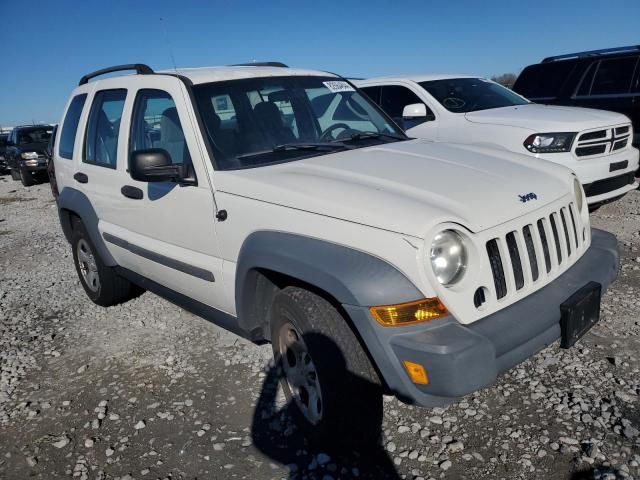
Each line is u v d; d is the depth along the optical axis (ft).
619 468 8.34
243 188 9.91
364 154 11.17
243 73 12.44
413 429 9.66
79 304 17.20
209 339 13.83
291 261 8.66
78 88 16.70
